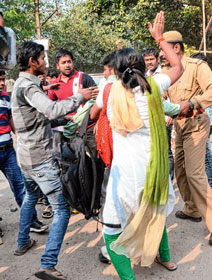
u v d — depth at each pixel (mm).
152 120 2082
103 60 3072
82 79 3734
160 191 2193
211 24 12375
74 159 2402
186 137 2936
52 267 2398
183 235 3113
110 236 2238
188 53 14125
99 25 22141
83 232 3330
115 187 2162
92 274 2631
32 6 17828
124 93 2053
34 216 3293
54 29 21547
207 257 2744
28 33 16891
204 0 12758
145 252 2244
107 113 2176
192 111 2879
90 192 2348
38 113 2436
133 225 2172
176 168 3264
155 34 2293
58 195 2533
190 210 3344
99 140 2283
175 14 14359
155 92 2072
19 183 3496
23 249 2979
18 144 2590
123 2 14094
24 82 2436
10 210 4035
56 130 3363
